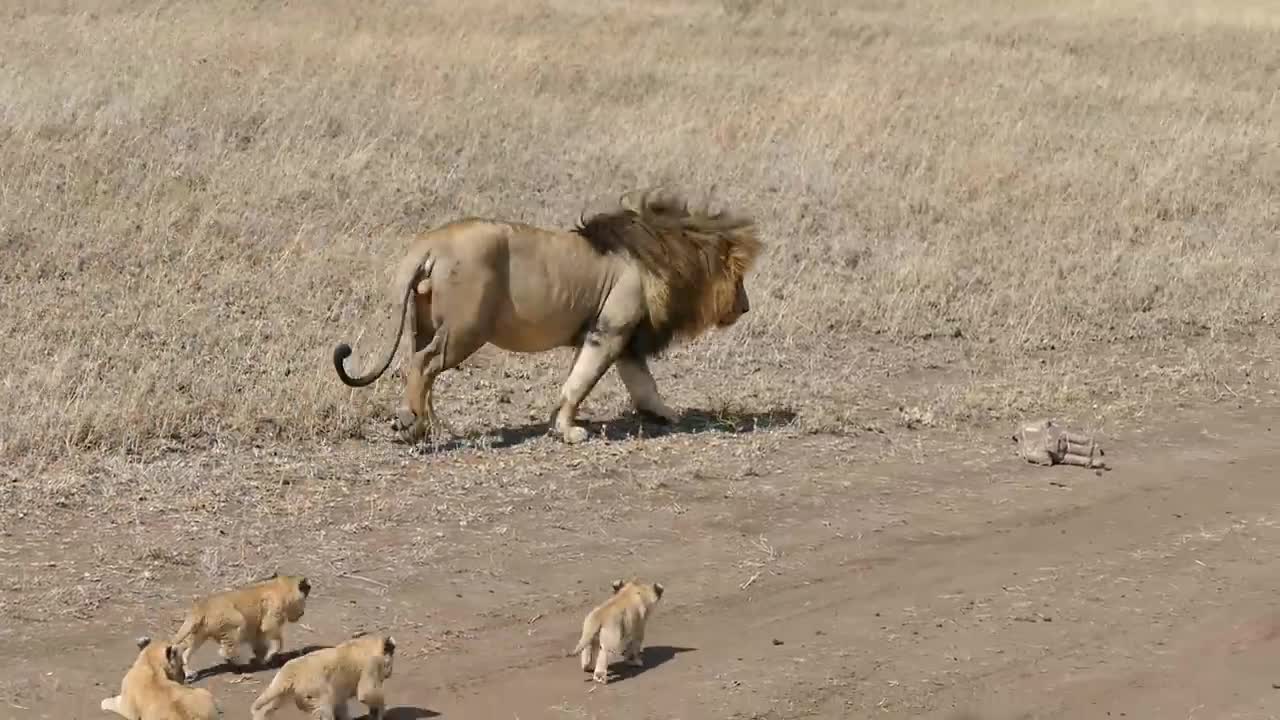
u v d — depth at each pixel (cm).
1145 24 4169
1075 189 2456
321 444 1312
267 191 1973
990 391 1599
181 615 969
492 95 2533
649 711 891
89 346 1481
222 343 1532
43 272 1672
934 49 3512
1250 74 3556
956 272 2027
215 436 1300
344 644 838
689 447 1366
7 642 917
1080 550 1192
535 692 908
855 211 2239
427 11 3238
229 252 1795
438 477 1245
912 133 2667
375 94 2406
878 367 1678
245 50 2558
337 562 1066
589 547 1132
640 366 1412
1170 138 2816
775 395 1547
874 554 1161
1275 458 1445
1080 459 1388
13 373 1377
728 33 3453
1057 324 1869
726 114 2600
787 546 1164
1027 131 2759
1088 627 1052
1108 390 1641
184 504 1148
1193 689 969
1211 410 1595
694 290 1411
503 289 1320
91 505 1133
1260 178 2667
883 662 979
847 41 3550
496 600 1031
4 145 1939
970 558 1162
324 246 1862
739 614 1041
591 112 2555
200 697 781
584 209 1958
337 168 2075
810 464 1349
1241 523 1270
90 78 2220
